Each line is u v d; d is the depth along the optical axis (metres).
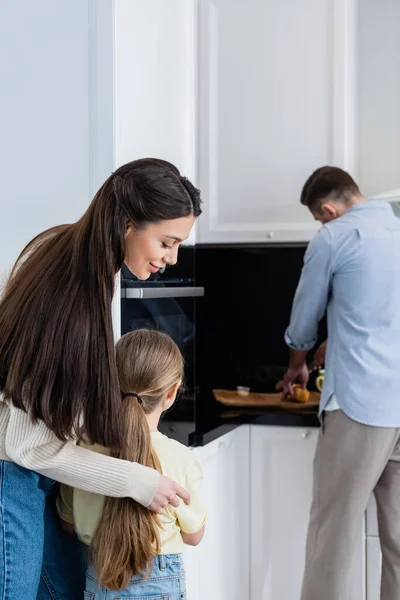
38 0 2.04
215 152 2.95
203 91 2.94
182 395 2.37
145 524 1.64
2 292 1.69
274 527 2.70
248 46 2.90
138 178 1.52
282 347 3.18
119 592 1.68
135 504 1.64
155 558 1.71
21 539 1.57
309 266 2.48
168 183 1.53
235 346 3.24
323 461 2.44
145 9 2.17
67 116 2.03
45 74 2.04
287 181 2.89
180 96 2.46
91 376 1.50
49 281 1.52
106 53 1.98
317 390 3.12
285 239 2.89
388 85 3.12
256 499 2.71
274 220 2.90
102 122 2.00
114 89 1.98
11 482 1.56
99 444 1.57
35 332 1.50
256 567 2.72
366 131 3.14
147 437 1.68
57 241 1.58
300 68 2.86
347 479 2.39
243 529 2.71
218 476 2.54
